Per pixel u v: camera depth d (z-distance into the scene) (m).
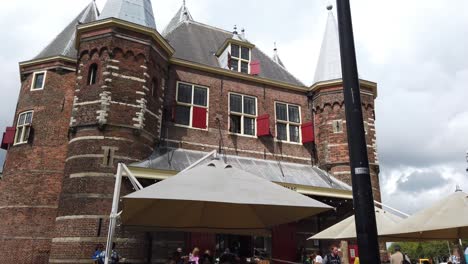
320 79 21.50
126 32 16.39
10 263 15.66
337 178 19.45
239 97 20.08
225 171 4.96
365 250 3.31
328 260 15.27
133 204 5.02
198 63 19.14
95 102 15.26
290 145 20.42
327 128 20.42
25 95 18.53
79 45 17.19
